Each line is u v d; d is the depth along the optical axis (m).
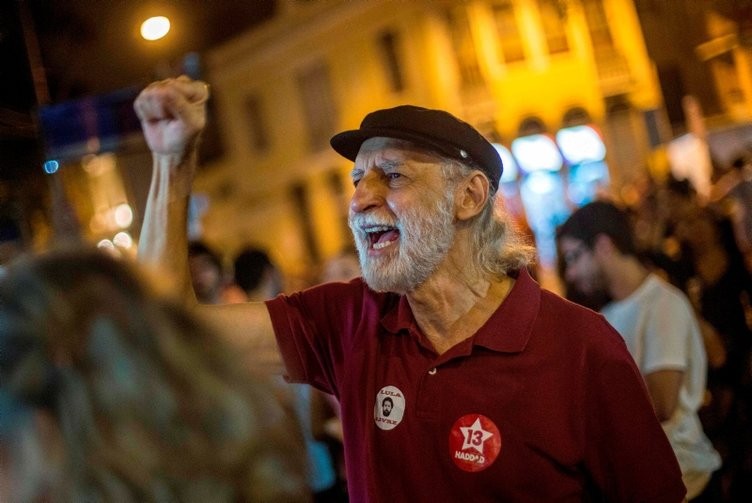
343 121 19.20
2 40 4.84
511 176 16.62
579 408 1.89
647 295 2.96
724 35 10.23
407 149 1.99
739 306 4.69
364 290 2.16
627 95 15.07
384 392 1.97
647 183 9.62
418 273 1.96
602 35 14.62
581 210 3.11
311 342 2.16
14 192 4.61
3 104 4.82
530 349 1.92
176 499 0.96
